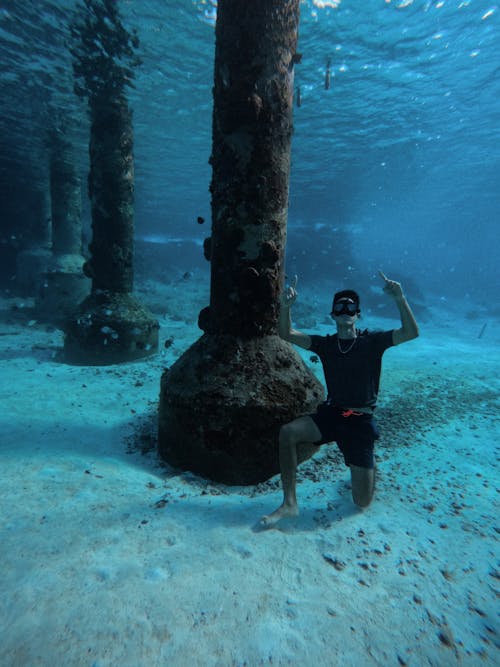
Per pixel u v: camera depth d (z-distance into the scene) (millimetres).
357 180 26625
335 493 3203
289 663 1603
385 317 24156
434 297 35406
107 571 2094
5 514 2635
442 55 11805
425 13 9938
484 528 2740
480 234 61125
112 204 8172
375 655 1667
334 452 4254
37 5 7930
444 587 2123
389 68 12414
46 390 5848
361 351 2803
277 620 1822
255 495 3320
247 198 3668
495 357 10125
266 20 3451
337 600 1979
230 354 3797
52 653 1587
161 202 36875
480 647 1753
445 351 11039
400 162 22688
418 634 1792
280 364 3857
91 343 7805
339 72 12547
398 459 3973
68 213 13641
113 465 3662
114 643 1646
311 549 2402
